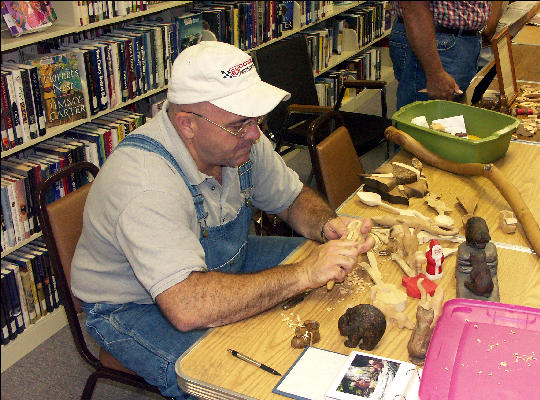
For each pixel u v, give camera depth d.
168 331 1.61
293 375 1.22
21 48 2.67
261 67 3.31
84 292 1.69
